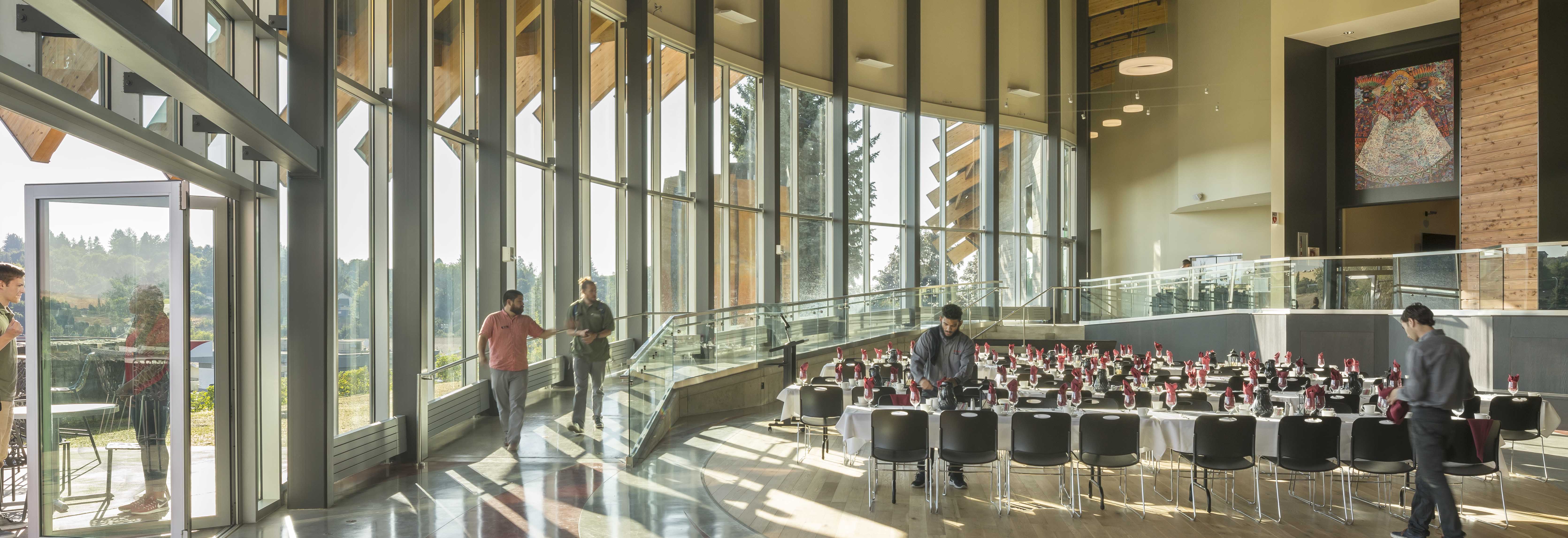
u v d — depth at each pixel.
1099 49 21.31
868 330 14.64
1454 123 15.82
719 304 14.96
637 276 12.84
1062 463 6.15
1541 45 13.07
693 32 14.41
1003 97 20.16
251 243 5.59
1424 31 16.16
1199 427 6.07
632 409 7.93
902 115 18.70
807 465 7.95
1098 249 24.61
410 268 7.73
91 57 4.42
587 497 6.49
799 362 12.80
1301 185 17.05
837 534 5.67
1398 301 12.70
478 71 9.73
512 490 6.65
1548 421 7.46
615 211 13.28
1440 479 5.16
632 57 12.85
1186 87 18.42
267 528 5.45
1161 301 15.63
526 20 10.99
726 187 15.19
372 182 7.71
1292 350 13.60
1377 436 5.88
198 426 5.34
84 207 4.81
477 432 8.88
